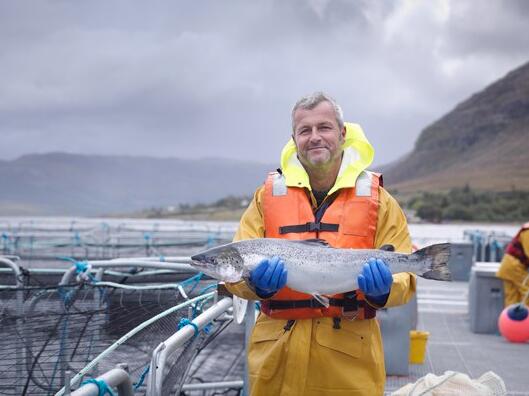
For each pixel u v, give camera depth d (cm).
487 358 851
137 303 450
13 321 405
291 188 387
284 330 370
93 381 276
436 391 455
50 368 391
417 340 808
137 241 1658
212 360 720
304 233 377
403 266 359
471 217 7956
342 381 362
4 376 398
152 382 319
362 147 390
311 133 368
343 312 364
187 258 577
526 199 8406
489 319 1021
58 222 2369
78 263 526
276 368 370
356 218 374
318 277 355
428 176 13938
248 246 362
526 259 978
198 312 421
